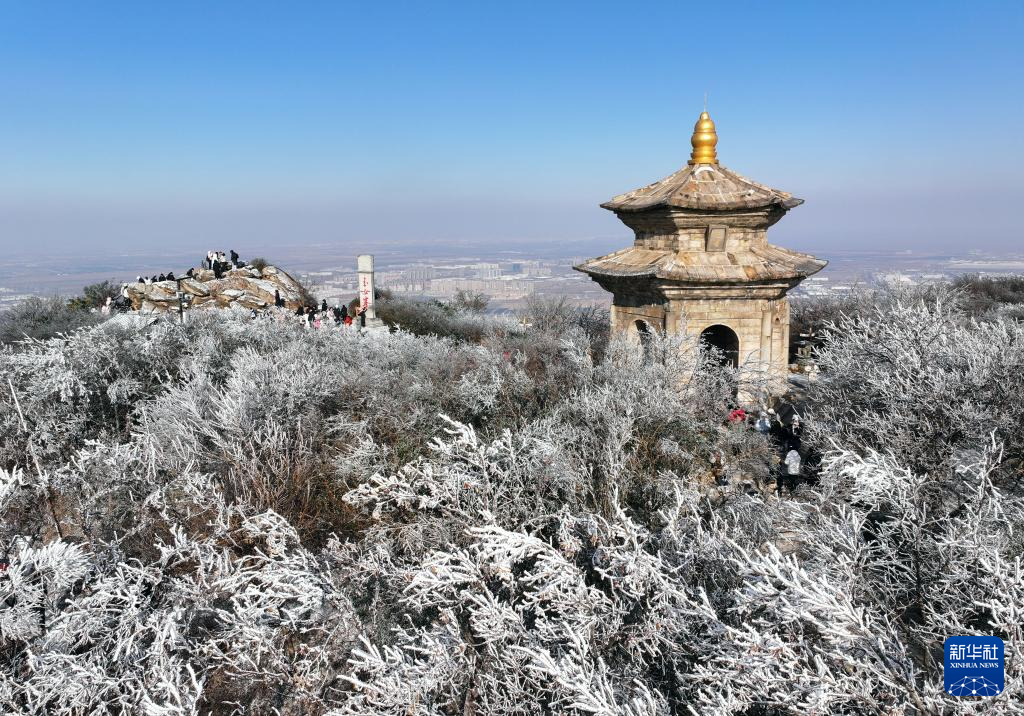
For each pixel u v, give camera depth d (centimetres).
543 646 629
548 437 936
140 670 675
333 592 727
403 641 725
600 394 1079
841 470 744
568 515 720
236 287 3134
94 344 1465
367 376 1338
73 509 1000
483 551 709
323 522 973
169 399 1228
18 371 1342
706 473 1064
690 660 587
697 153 1518
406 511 920
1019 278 4022
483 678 635
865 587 589
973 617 576
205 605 762
